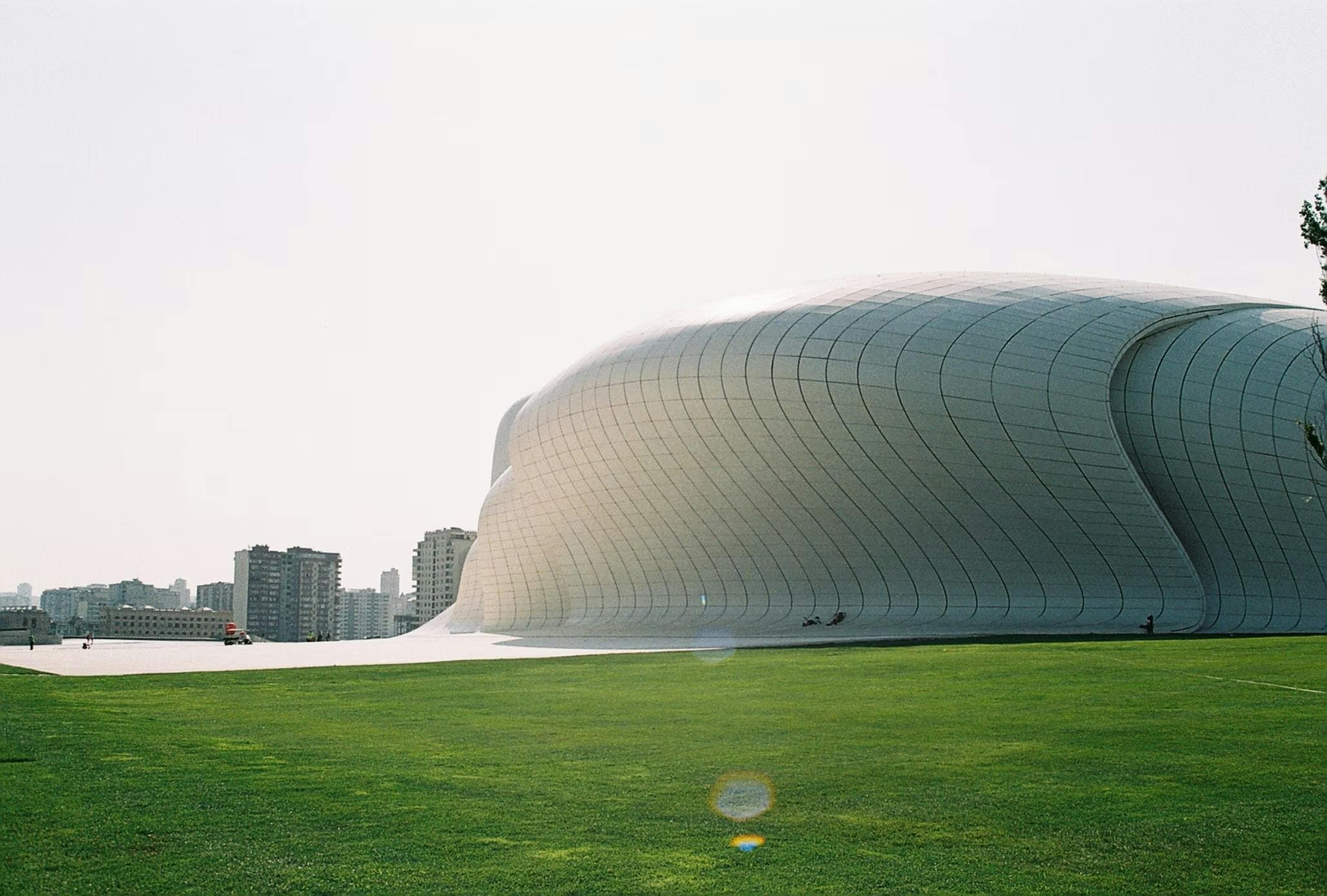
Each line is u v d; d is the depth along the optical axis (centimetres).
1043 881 746
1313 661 2370
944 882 744
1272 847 823
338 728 1536
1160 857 800
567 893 723
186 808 965
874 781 1080
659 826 901
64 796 1015
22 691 2164
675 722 1563
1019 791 1023
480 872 769
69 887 726
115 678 2519
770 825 901
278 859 798
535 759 1235
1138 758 1188
